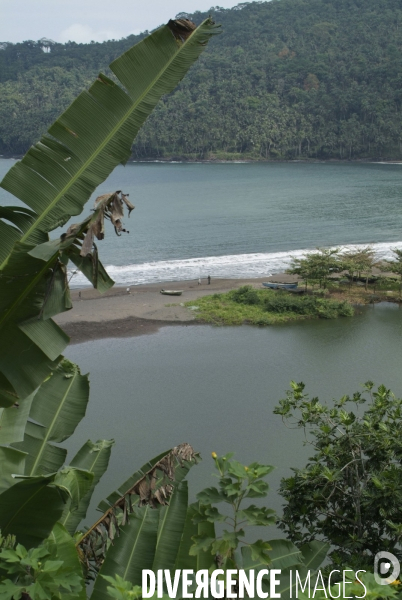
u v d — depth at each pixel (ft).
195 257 217.97
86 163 16.96
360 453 31.68
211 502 17.04
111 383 94.99
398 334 121.49
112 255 221.05
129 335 122.11
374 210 335.26
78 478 16.29
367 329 125.49
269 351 111.34
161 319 133.39
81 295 157.07
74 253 16.05
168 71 16.97
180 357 108.17
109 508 19.72
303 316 135.44
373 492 29.81
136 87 16.97
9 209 16.90
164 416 81.51
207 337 120.98
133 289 165.17
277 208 349.61
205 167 654.94
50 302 16.20
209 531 18.30
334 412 34.50
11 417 20.59
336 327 127.34
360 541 29.91
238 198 401.90
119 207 15.35
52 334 16.70
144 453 70.54
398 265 159.33
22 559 14.12
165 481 19.36
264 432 75.97
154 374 99.19
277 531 52.37
